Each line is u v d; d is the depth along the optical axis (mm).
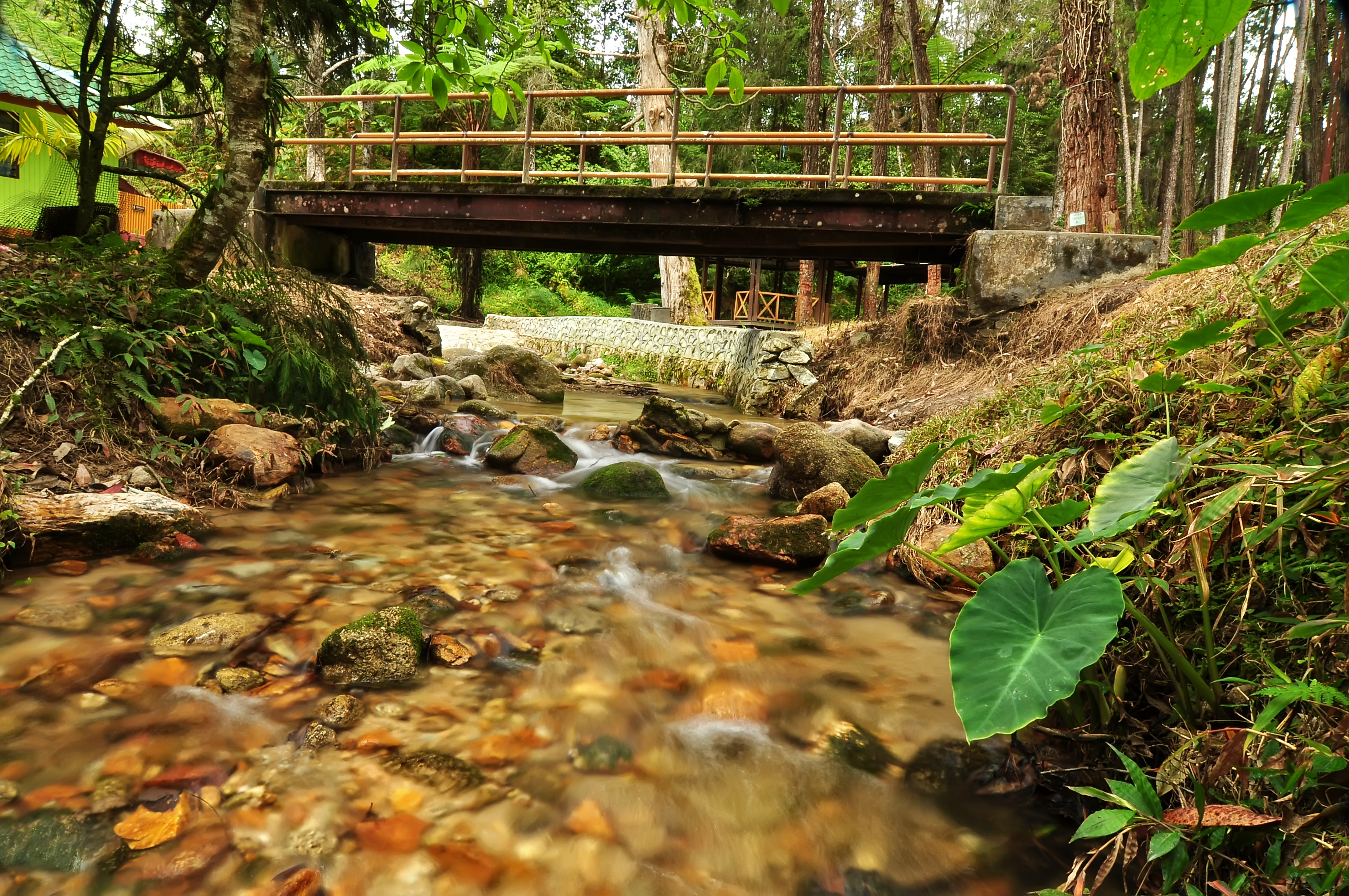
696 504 5297
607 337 18281
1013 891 1750
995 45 18812
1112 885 1737
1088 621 1581
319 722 2234
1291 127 14375
